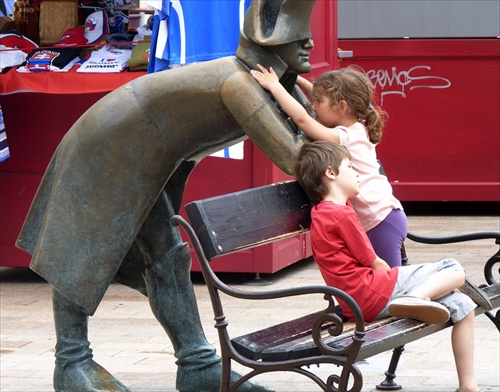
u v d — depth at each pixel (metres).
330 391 5.07
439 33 14.45
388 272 5.74
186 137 5.80
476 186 14.62
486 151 14.60
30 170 10.97
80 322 6.14
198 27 9.09
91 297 5.89
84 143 5.87
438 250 12.53
